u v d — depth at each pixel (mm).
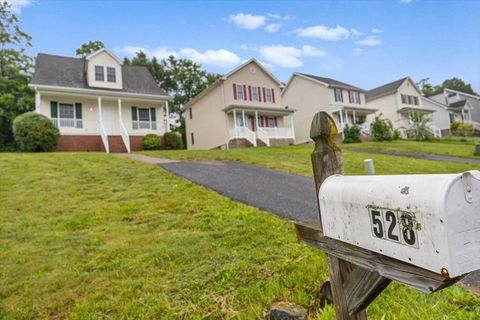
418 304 1980
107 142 15047
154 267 2941
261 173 8047
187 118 24359
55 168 7895
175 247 3354
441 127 34156
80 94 15289
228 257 3031
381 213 941
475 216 771
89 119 16219
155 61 30703
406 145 17984
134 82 18109
